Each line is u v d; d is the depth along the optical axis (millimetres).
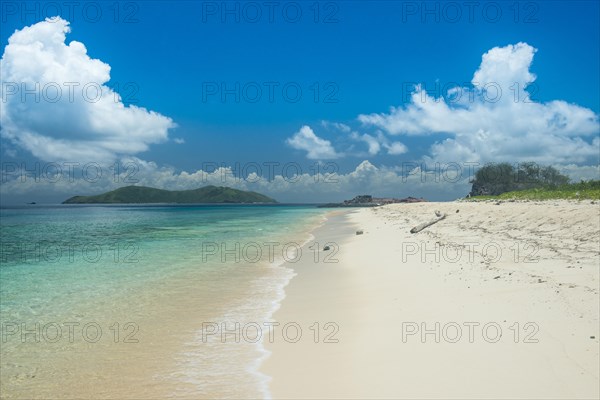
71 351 9891
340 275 17969
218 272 19938
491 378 6961
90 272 20016
